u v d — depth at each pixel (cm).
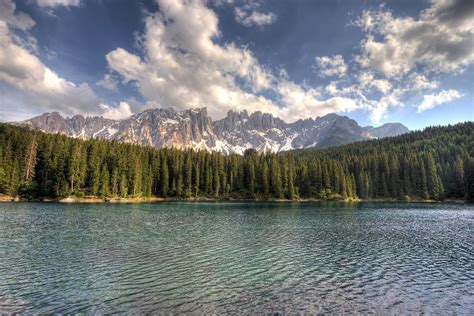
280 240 3872
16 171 10850
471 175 14312
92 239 3706
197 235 4159
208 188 16675
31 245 3303
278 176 16138
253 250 3253
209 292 1970
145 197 14188
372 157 18025
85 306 1717
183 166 16800
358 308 1747
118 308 1695
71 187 11231
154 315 1609
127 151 15425
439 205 12062
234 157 19300
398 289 2083
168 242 3612
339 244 3656
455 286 2158
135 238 3831
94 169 11938
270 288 2066
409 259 2944
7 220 5259
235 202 13525
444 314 1686
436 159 18288
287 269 2544
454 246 3612
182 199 15538
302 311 1689
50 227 4597
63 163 11225
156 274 2344
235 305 1759
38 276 2250
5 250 3045
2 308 1673
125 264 2609
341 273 2448
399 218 6844
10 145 11206
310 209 9456
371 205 11894
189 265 2617
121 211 7600
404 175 16512
